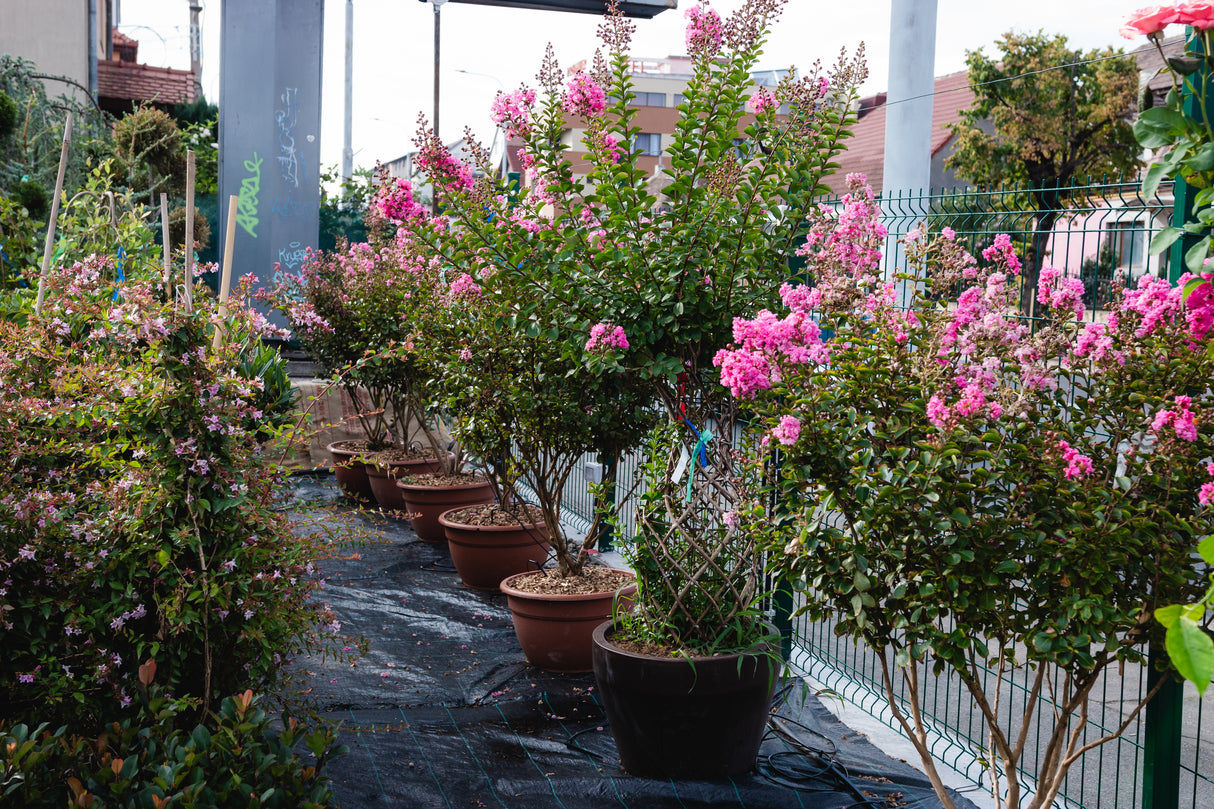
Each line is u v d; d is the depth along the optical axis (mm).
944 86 31406
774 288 3832
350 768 3725
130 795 2266
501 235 4020
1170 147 2020
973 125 24188
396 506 8570
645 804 3463
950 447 2381
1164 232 2064
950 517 2395
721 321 3693
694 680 3467
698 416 3850
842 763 3791
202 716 2986
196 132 17953
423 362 6059
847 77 3734
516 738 4066
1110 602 2424
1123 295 2674
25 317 5223
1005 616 2527
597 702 4492
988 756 3672
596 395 4711
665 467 3826
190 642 3100
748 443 3727
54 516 3057
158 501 2982
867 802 3463
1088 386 2588
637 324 3717
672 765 3586
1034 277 3668
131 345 3109
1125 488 2334
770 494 3652
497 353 5254
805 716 4246
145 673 2730
